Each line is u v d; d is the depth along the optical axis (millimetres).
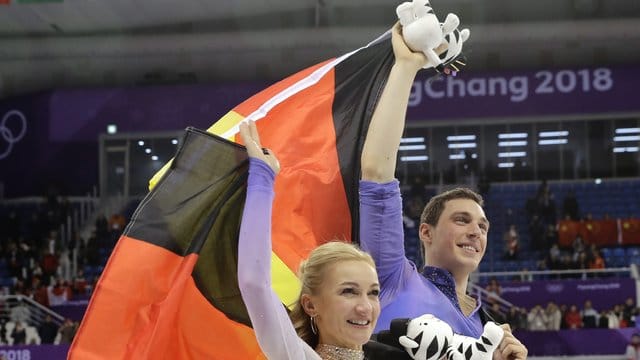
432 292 4672
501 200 33344
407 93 4367
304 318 3754
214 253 3789
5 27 31406
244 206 3547
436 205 4977
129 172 33594
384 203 4375
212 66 33312
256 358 3873
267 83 33031
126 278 3660
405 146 33875
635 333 22656
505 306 26125
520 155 33594
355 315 3555
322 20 31188
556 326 24891
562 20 30703
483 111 32094
